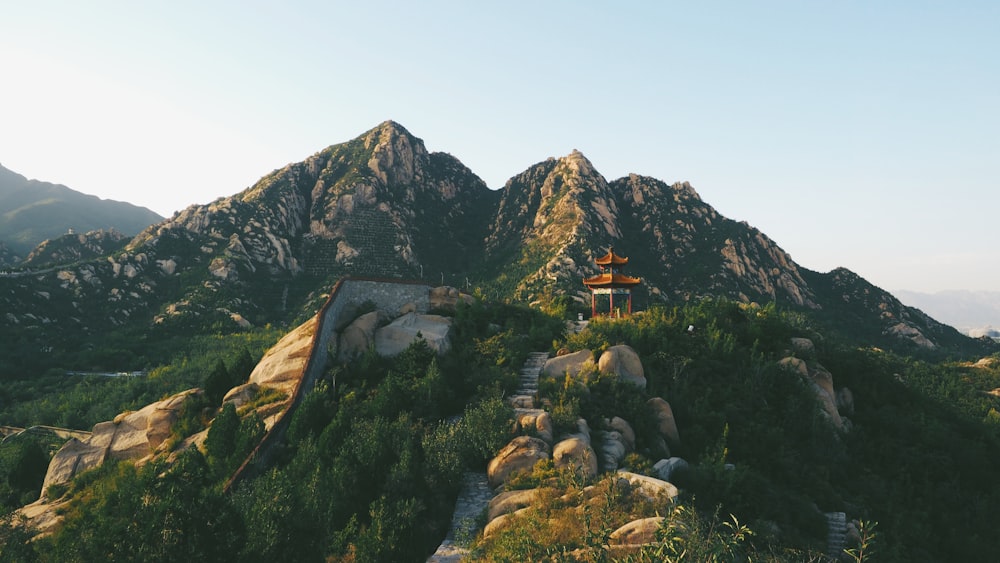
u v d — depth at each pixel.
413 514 18.86
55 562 14.38
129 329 125.75
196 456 27.47
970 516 34.88
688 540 10.58
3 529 24.03
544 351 42.88
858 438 40.59
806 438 36.84
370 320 42.34
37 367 102.69
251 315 141.88
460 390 35.31
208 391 38.22
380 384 33.69
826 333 60.41
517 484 23.41
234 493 22.67
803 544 22.59
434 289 48.47
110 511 15.56
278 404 33.88
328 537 18.67
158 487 15.08
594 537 12.70
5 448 59.97
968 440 43.16
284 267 174.88
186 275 155.75
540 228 199.88
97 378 95.62
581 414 31.16
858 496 33.22
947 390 82.88
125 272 151.00
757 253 193.50
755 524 22.22
